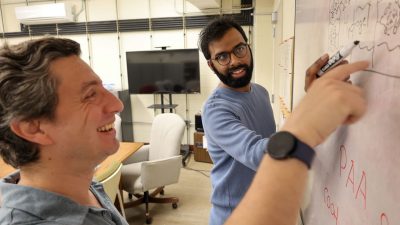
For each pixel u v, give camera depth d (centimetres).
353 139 52
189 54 471
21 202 58
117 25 525
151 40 522
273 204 39
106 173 198
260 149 86
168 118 324
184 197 351
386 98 39
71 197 67
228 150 104
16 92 54
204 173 425
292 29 177
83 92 62
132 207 323
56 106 58
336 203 62
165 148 313
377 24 42
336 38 63
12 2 546
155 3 511
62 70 59
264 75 445
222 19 118
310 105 43
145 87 493
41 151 61
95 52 544
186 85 479
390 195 38
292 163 40
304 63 107
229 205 121
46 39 61
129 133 543
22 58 56
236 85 118
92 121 64
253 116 122
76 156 65
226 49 113
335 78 46
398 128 36
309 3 97
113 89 516
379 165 41
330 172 66
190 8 500
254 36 461
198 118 471
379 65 41
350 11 54
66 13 501
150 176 279
